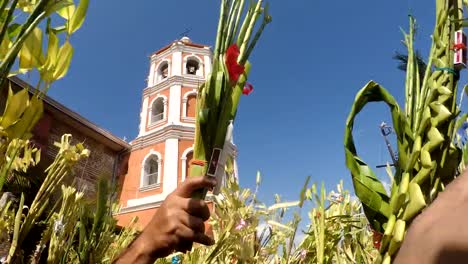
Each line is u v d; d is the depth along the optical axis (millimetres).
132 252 1133
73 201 1333
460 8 1052
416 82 1059
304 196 1460
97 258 1331
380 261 871
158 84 23625
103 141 14430
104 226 1372
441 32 1040
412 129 1012
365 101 1093
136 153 22344
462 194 577
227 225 1880
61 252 1312
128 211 20547
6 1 654
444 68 988
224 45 1079
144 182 21422
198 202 1072
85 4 820
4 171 807
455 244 534
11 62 639
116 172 15031
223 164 1058
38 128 10727
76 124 12664
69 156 1298
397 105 1023
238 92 1081
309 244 1857
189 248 1105
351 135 1087
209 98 1053
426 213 603
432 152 933
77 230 1470
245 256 1860
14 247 1185
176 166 20750
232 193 1915
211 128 1049
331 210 1969
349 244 1680
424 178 893
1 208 1202
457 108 987
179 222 1074
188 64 24609
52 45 785
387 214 1012
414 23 1119
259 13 1103
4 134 715
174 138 21297
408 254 579
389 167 1200
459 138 1212
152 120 23328
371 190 1030
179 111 22188
